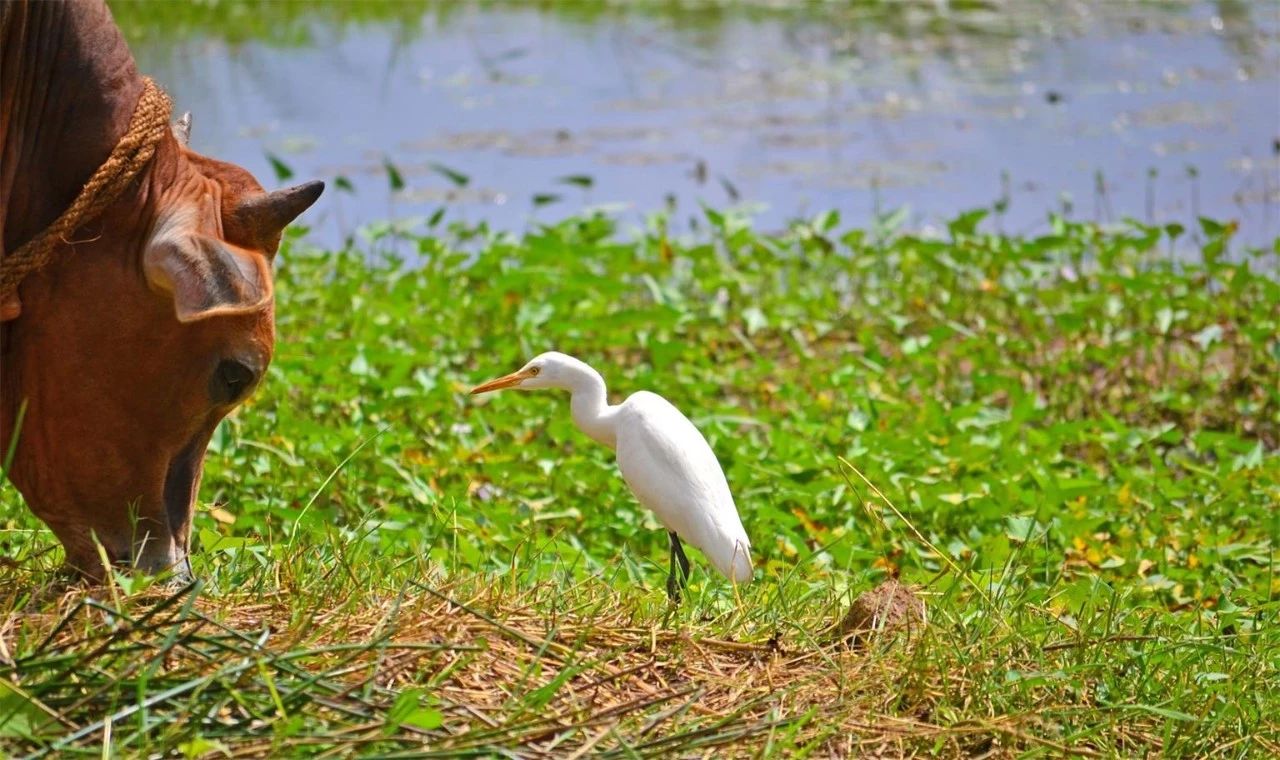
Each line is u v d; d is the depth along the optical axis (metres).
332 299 14.88
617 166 22.55
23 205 6.71
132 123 6.78
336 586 7.26
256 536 8.95
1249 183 21.62
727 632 7.35
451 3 33.84
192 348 6.78
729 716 6.34
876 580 9.20
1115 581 9.73
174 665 6.19
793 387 13.20
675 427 8.66
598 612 7.38
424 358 12.79
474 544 9.42
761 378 14.12
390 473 10.76
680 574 8.42
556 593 7.45
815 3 34.09
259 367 6.88
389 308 14.02
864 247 16.81
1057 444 12.07
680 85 27.33
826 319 15.51
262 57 28.19
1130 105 25.80
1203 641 7.76
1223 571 10.07
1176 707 7.02
